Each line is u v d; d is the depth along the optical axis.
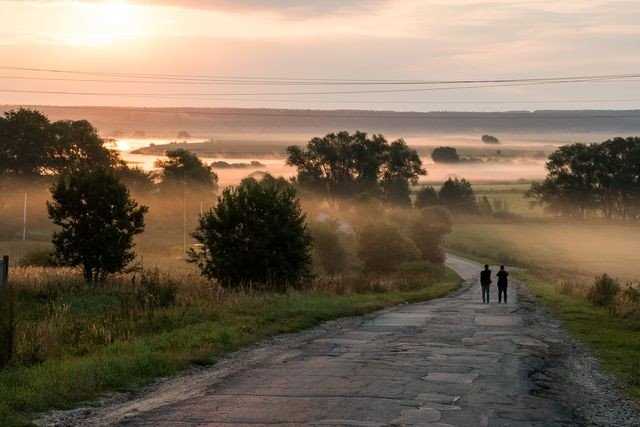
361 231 90.25
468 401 17.25
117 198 50.91
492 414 15.97
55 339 25.19
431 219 117.69
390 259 88.38
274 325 31.17
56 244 50.47
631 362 23.80
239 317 32.28
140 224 52.50
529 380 20.14
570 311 41.25
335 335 30.12
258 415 15.62
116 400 17.45
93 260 50.25
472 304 48.59
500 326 33.84
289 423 14.90
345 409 16.20
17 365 20.69
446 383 19.44
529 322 35.75
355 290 55.19
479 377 20.42
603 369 22.50
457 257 144.50
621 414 16.62
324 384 19.20
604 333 31.44
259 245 49.50
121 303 35.06
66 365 20.30
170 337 26.02
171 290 36.22
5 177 159.88
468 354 24.81
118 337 26.28
